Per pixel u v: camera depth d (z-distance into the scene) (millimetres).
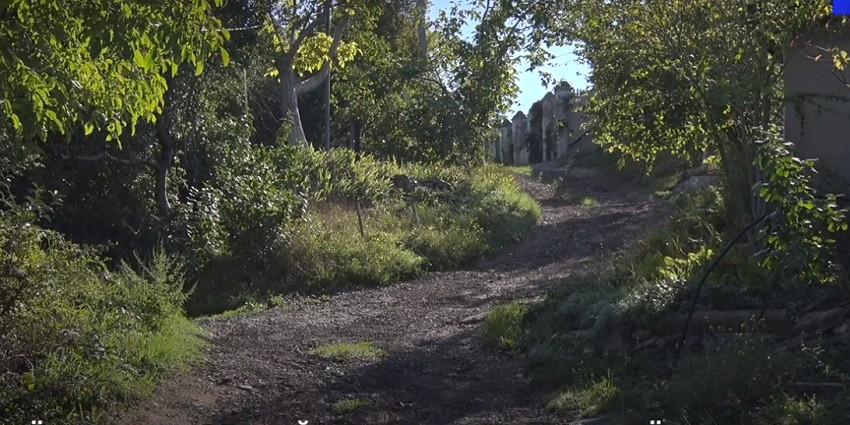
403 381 9141
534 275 15672
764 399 6805
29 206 8031
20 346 7359
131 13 6773
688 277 9477
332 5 23641
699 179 22156
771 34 10117
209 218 16312
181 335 9555
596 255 16438
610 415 7426
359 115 31078
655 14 11398
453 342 10727
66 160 16562
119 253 16453
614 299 9594
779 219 7512
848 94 10242
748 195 10859
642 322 8859
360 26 27312
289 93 24500
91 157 16125
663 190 26562
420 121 28125
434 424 7727
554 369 8859
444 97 28125
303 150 22250
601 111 13383
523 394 8555
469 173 25984
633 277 10500
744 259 9461
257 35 19328
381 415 7922
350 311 13359
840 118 10266
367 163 23344
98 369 7566
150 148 17312
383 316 12742
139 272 14914
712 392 7016
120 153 17078
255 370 9320
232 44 17938
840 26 10188
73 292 8445
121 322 8672
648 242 13000
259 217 16406
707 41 10992
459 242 18516
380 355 10141
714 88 10648
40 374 7098
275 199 16938
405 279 16688
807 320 7938
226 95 20641
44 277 7613
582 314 9859
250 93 25047
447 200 22609
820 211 7039
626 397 7605
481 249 18734
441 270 17641
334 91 33594
